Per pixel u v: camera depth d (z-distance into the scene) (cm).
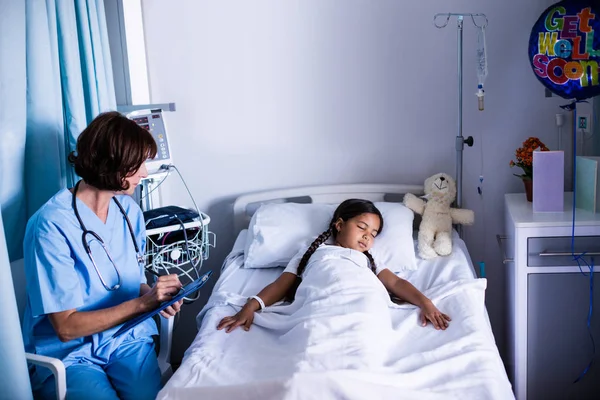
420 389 144
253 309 188
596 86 210
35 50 178
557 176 216
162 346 190
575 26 208
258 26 257
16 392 142
